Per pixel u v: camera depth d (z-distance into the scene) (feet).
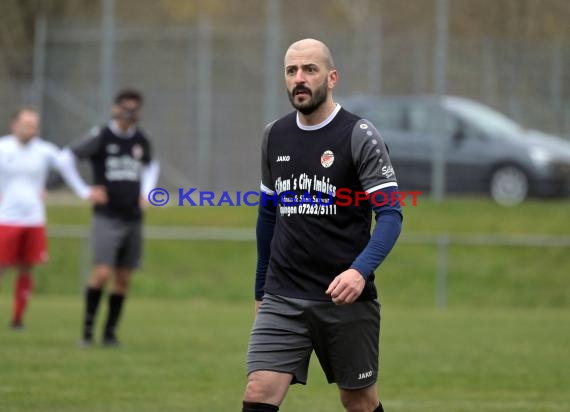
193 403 90.22
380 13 293.84
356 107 243.81
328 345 62.85
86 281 194.70
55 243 213.46
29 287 144.15
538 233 211.82
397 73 248.52
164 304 185.06
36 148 145.28
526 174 231.50
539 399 93.45
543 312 177.99
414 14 289.53
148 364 112.88
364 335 62.54
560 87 248.32
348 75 249.55
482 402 91.76
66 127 260.62
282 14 299.99
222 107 257.14
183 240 211.20
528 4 278.67
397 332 144.97
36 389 95.76
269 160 64.44
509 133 236.22
